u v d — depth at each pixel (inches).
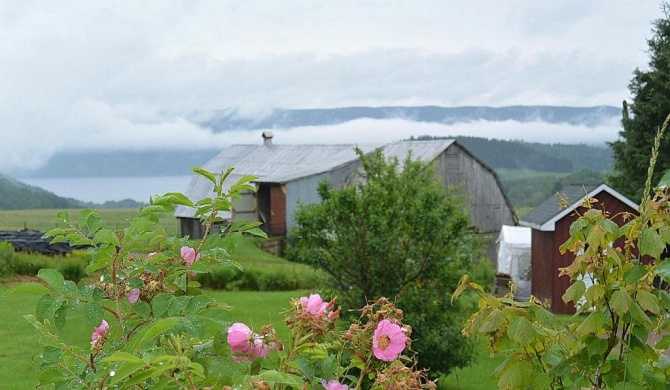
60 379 92.0
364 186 513.7
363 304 485.1
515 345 129.5
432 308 490.0
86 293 97.4
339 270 496.4
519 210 3516.2
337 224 491.8
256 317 766.5
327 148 1905.8
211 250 110.2
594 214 130.6
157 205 107.7
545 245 892.6
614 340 127.0
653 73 1238.9
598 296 124.9
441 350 484.7
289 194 1696.6
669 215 126.9
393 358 93.3
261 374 74.9
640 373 122.0
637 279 124.3
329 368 95.2
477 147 6363.2
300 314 92.4
